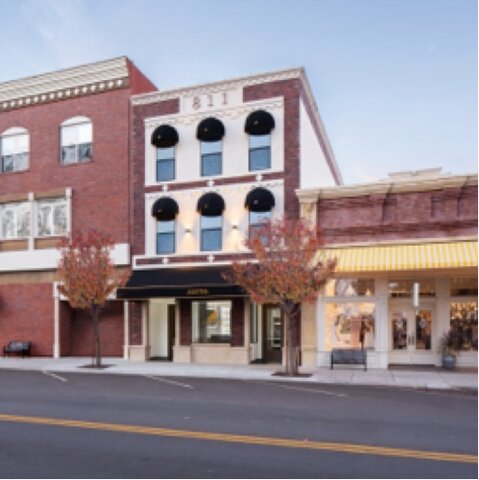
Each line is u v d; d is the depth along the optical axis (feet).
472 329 61.72
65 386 48.01
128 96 75.66
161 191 72.64
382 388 47.47
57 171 79.20
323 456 23.48
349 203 63.72
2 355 79.36
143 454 23.77
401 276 64.49
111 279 66.64
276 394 43.16
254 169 68.59
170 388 46.73
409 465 22.12
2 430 28.94
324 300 64.49
